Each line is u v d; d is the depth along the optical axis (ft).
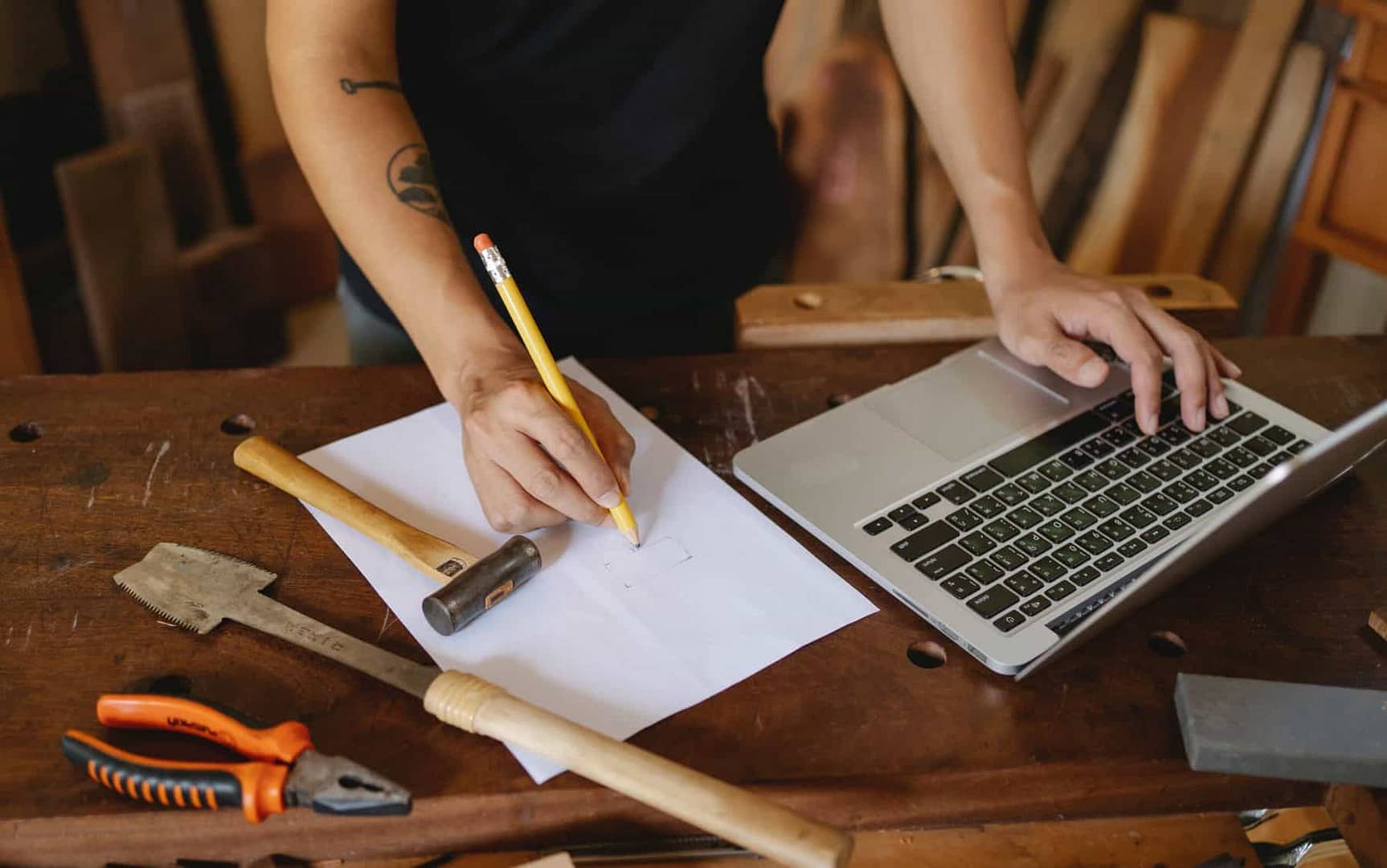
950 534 2.39
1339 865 2.35
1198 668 2.18
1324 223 5.50
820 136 6.32
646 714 2.02
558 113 3.25
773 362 3.11
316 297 8.66
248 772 1.77
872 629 2.22
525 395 2.29
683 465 2.64
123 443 2.69
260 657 2.11
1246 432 2.77
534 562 2.24
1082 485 2.55
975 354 3.03
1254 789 2.05
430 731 1.98
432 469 2.62
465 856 1.96
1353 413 2.98
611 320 3.66
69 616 2.19
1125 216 6.21
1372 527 2.57
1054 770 1.98
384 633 2.17
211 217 7.59
